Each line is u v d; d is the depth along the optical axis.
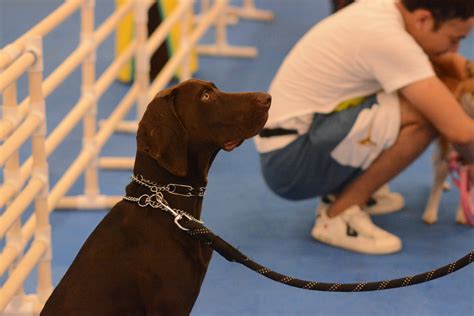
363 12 4.54
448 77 4.89
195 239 2.95
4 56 3.49
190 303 3.00
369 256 4.76
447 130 4.44
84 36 4.99
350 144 4.61
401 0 4.55
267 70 8.17
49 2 10.10
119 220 2.96
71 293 2.90
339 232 4.84
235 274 4.54
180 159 2.90
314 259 4.72
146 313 2.95
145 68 6.01
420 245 4.90
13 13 9.58
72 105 6.98
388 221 5.22
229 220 5.21
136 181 2.98
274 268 4.59
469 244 4.93
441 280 4.50
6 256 3.63
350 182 4.84
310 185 4.83
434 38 4.53
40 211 3.92
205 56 8.58
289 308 4.20
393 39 4.39
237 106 2.95
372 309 4.20
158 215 2.93
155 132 2.91
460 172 4.98
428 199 5.54
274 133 4.79
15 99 3.67
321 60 4.64
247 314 4.14
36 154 3.87
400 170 4.74
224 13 8.46
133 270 2.89
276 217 5.28
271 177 4.91
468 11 4.37
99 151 5.70
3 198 3.53
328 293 4.36
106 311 2.90
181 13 6.61
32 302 4.01
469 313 4.18
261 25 9.72
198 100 2.95
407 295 4.34
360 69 4.53
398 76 4.43
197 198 3.03
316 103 4.68
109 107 7.11
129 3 5.76
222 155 6.28
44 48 8.43
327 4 10.63
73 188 5.65
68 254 4.73
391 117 4.57
